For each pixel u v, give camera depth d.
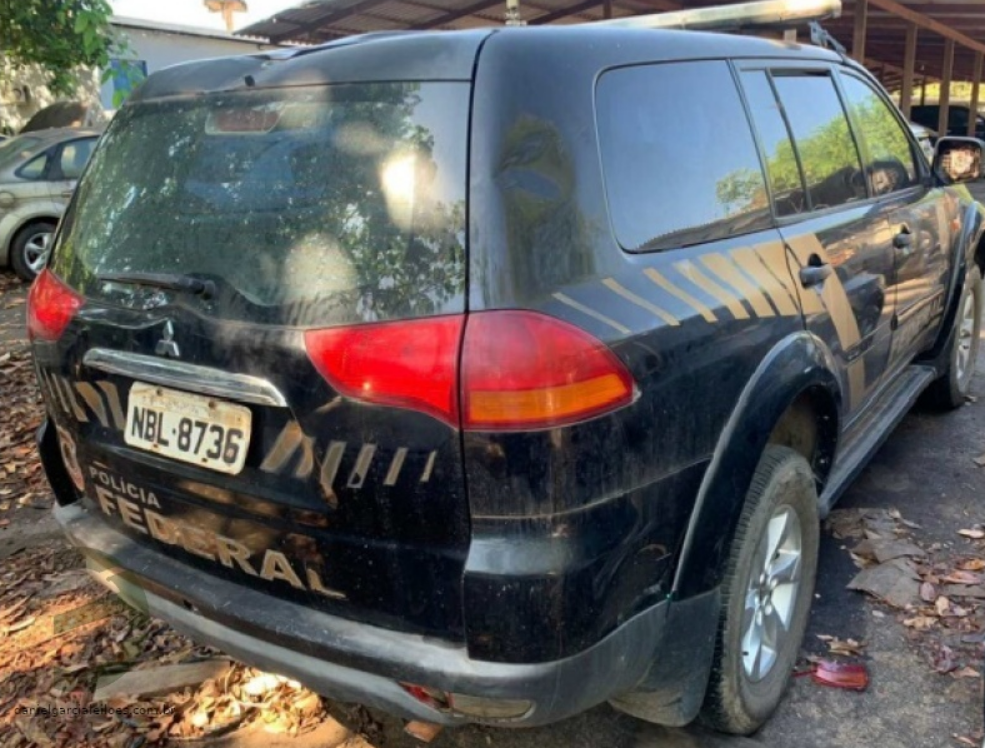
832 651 2.82
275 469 1.92
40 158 9.45
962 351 4.86
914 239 3.61
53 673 2.88
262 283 1.92
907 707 2.58
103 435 2.32
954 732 2.47
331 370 1.78
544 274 1.76
